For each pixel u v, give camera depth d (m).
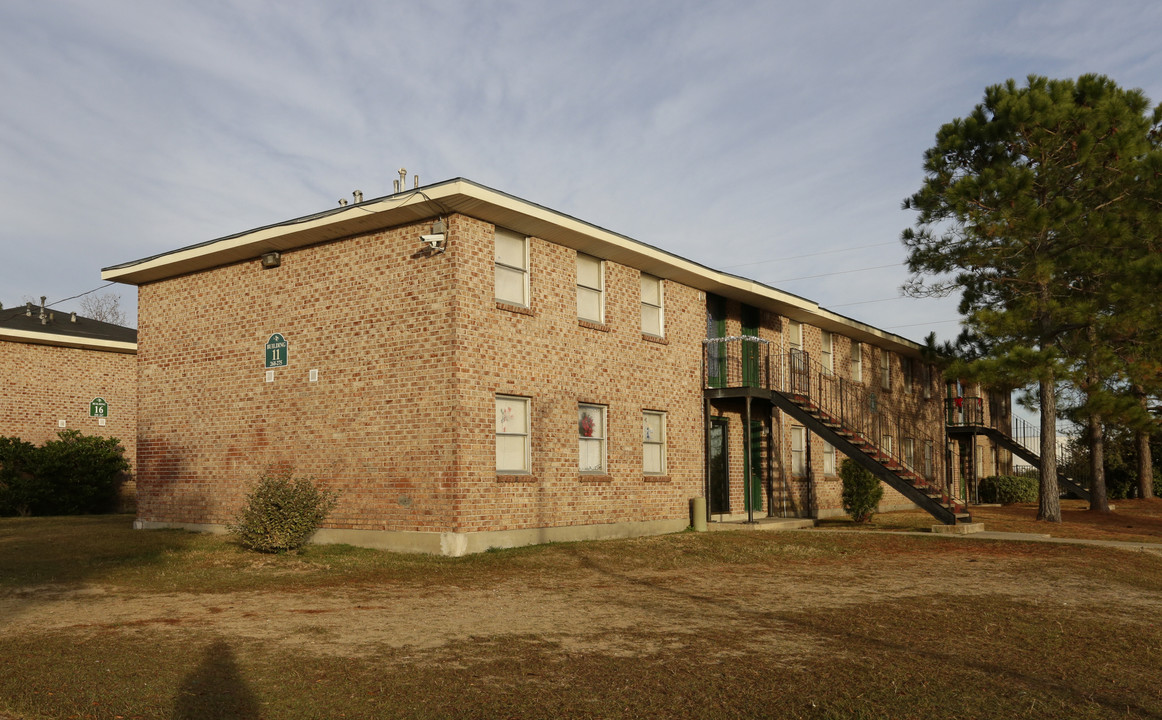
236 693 6.32
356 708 6.02
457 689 6.49
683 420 20.73
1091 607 10.84
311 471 16.44
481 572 12.93
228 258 17.86
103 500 26.98
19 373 25.67
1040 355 21.42
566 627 8.90
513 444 16.00
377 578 12.33
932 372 35.38
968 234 22.95
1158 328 21.88
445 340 14.83
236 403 17.81
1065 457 37.66
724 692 6.50
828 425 21.52
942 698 6.46
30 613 9.52
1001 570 14.10
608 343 18.48
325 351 16.47
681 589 11.62
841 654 7.78
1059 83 22.84
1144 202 22.17
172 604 10.15
